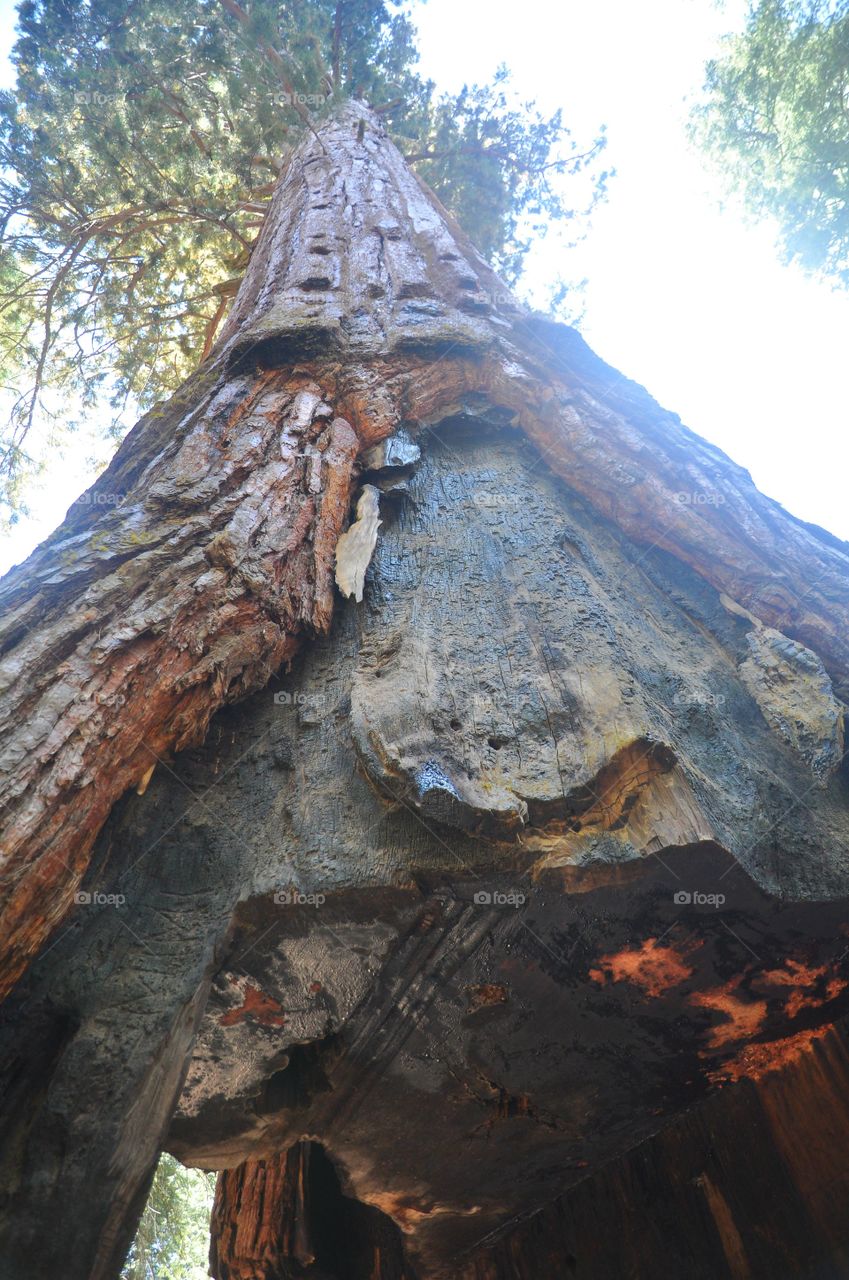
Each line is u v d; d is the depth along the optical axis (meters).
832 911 4.49
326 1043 5.18
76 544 5.54
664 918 4.43
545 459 7.80
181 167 17.73
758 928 4.56
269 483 6.35
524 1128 6.06
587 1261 7.04
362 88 17.61
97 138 17.14
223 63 15.91
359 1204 8.10
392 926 4.27
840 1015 5.67
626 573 6.69
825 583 6.15
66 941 4.06
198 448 6.71
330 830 4.35
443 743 4.36
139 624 4.70
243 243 18.17
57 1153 3.46
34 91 17.19
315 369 8.05
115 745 4.26
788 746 5.17
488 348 8.40
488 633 5.38
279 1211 7.45
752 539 6.49
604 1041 5.36
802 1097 5.98
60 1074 3.62
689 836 4.07
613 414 7.71
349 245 11.00
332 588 6.03
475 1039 5.12
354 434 7.53
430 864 4.06
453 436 8.31
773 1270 5.93
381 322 9.06
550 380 8.19
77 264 19.14
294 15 16.23
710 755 4.92
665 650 5.85
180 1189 15.68
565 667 5.00
